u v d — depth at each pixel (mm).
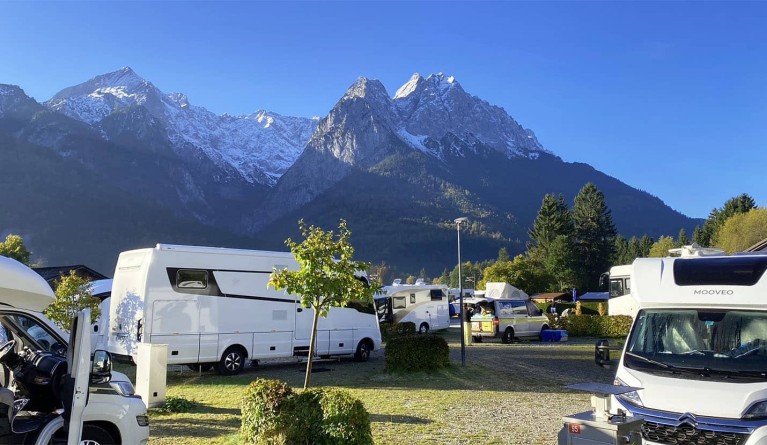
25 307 5430
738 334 5922
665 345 6195
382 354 20984
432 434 8516
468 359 18547
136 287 14297
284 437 7148
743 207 79125
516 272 68688
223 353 15000
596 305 57375
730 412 5211
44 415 5586
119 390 6168
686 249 7473
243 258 15586
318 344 17062
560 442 5445
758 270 6117
